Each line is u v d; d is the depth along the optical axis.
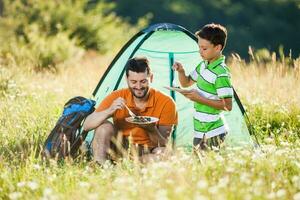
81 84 11.16
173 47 7.91
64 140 6.84
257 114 9.30
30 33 17.14
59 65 15.48
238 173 5.87
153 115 7.26
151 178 5.59
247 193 5.27
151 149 7.32
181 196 5.02
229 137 7.72
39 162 6.88
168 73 8.01
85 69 13.80
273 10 48.19
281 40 47.78
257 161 6.14
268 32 47.78
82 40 20.14
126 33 22.09
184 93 6.89
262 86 10.45
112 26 21.41
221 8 48.59
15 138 7.79
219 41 6.93
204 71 7.02
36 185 5.61
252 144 7.35
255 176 5.75
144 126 7.19
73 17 20.39
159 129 7.26
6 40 16.97
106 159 7.10
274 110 9.27
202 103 6.92
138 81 7.04
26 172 6.17
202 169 5.96
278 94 9.94
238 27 47.72
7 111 8.84
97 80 11.21
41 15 19.80
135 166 6.17
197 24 48.41
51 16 20.05
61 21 20.19
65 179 5.97
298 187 5.71
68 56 15.99
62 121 7.25
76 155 7.22
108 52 20.62
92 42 20.52
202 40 6.94
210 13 48.31
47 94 10.62
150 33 7.74
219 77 6.91
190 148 7.89
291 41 47.91
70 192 5.62
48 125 8.33
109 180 5.90
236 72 11.64
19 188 5.84
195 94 6.88
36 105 9.38
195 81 7.34
